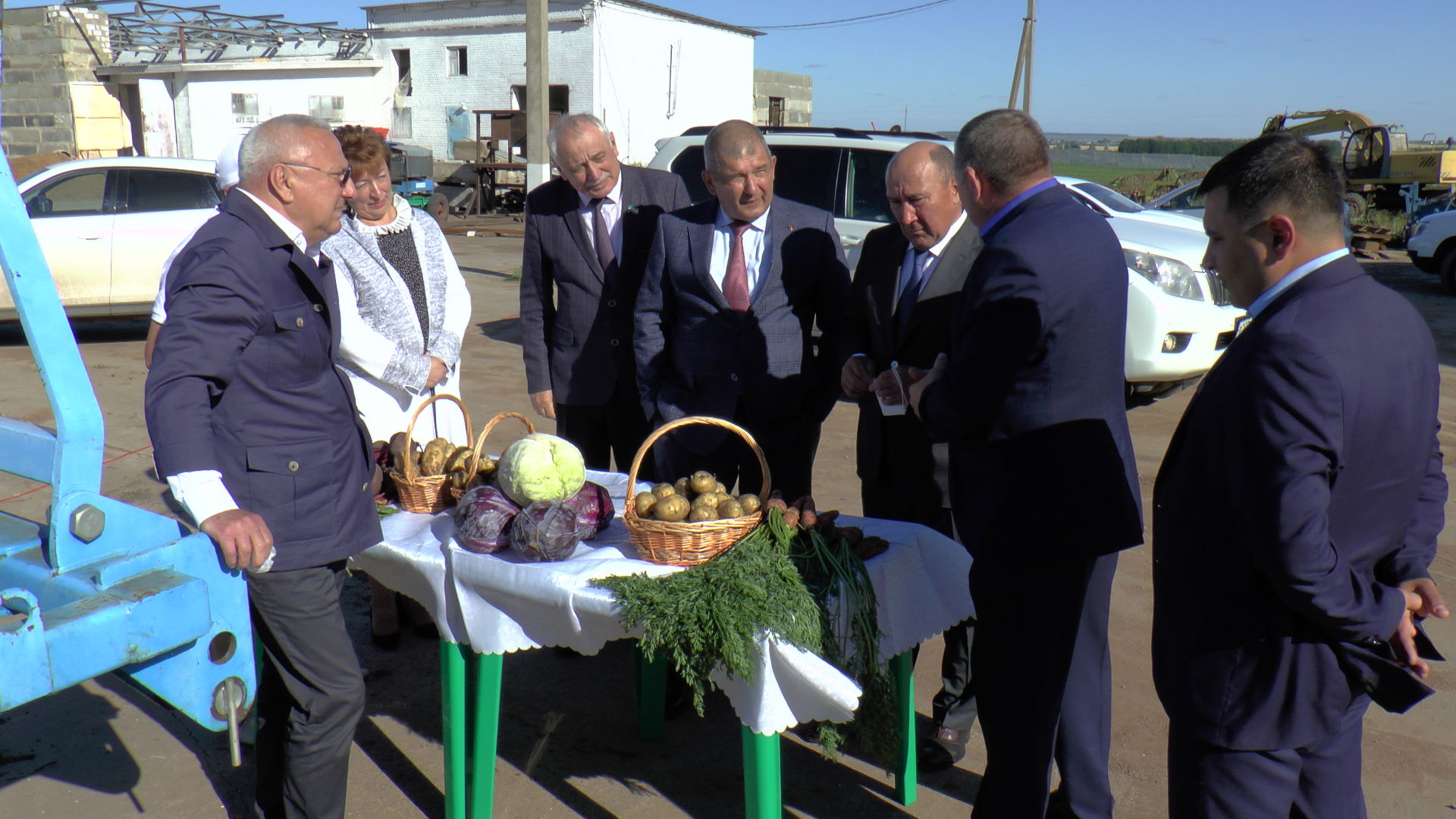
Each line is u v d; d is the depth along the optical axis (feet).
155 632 5.65
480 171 77.20
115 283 27.66
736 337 10.59
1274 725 5.39
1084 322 6.66
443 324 11.22
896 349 9.48
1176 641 5.68
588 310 11.99
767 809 6.88
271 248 6.89
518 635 7.70
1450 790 9.18
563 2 83.82
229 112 86.33
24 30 86.33
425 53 89.86
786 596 6.69
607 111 86.02
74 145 86.99
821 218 10.83
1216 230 5.47
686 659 6.72
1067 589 7.08
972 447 7.31
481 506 7.80
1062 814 8.17
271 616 7.20
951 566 8.45
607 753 9.87
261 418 6.98
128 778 9.31
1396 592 5.26
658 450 11.02
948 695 9.64
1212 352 20.53
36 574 5.90
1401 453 5.19
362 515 7.59
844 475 18.10
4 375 25.02
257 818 8.20
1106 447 6.88
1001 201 7.08
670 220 10.87
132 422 20.94
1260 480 4.98
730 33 96.84
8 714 10.43
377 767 9.59
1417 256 42.52
